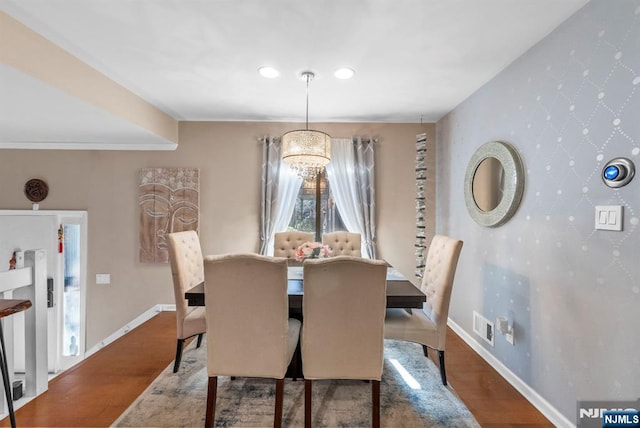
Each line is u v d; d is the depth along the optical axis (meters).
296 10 1.78
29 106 2.47
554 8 1.74
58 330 3.77
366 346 1.71
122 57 2.29
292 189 3.88
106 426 1.81
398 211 3.90
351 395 2.11
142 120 3.11
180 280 2.35
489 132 2.65
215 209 3.87
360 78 2.64
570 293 1.77
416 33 1.99
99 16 1.82
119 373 2.40
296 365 2.28
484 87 2.74
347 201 3.86
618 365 1.50
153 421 1.84
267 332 1.70
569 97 1.79
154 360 2.61
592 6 1.65
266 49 2.19
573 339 1.75
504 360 2.38
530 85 2.14
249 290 1.67
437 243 2.48
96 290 3.84
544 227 1.98
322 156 2.55
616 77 1.51
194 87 2.84
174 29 1.96
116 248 3.84
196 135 3.85
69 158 3.82
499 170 2.42
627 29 1.46
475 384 2.28
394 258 3.89
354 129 3.90
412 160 3.90
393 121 3.87
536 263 2.05
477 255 2.82
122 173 3.84
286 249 3.41
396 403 2.02
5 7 1.73
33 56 1.94
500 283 2.45
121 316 3.84
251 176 3.87
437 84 2.75
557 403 1.85
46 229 3.75
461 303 3.13
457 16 1.82
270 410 1.95
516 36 2.01
